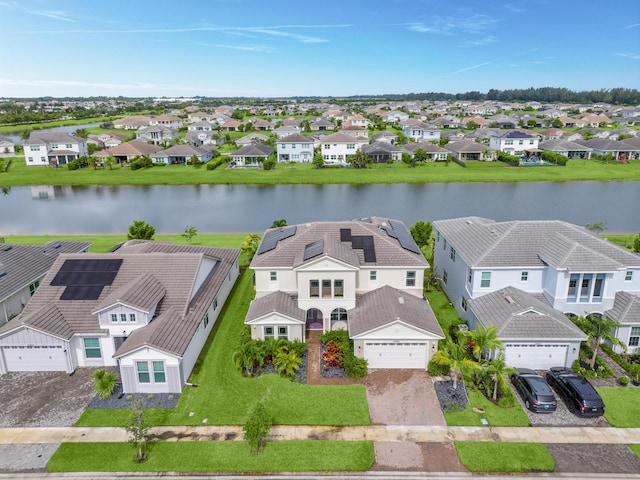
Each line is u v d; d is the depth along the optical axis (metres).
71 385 28.09
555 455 22.03
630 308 31.08
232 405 26.02
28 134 158.50
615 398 26.23
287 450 22.52
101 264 33.56
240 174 106.50
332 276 32.16
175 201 83.31
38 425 24.52
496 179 99.06
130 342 27.31
